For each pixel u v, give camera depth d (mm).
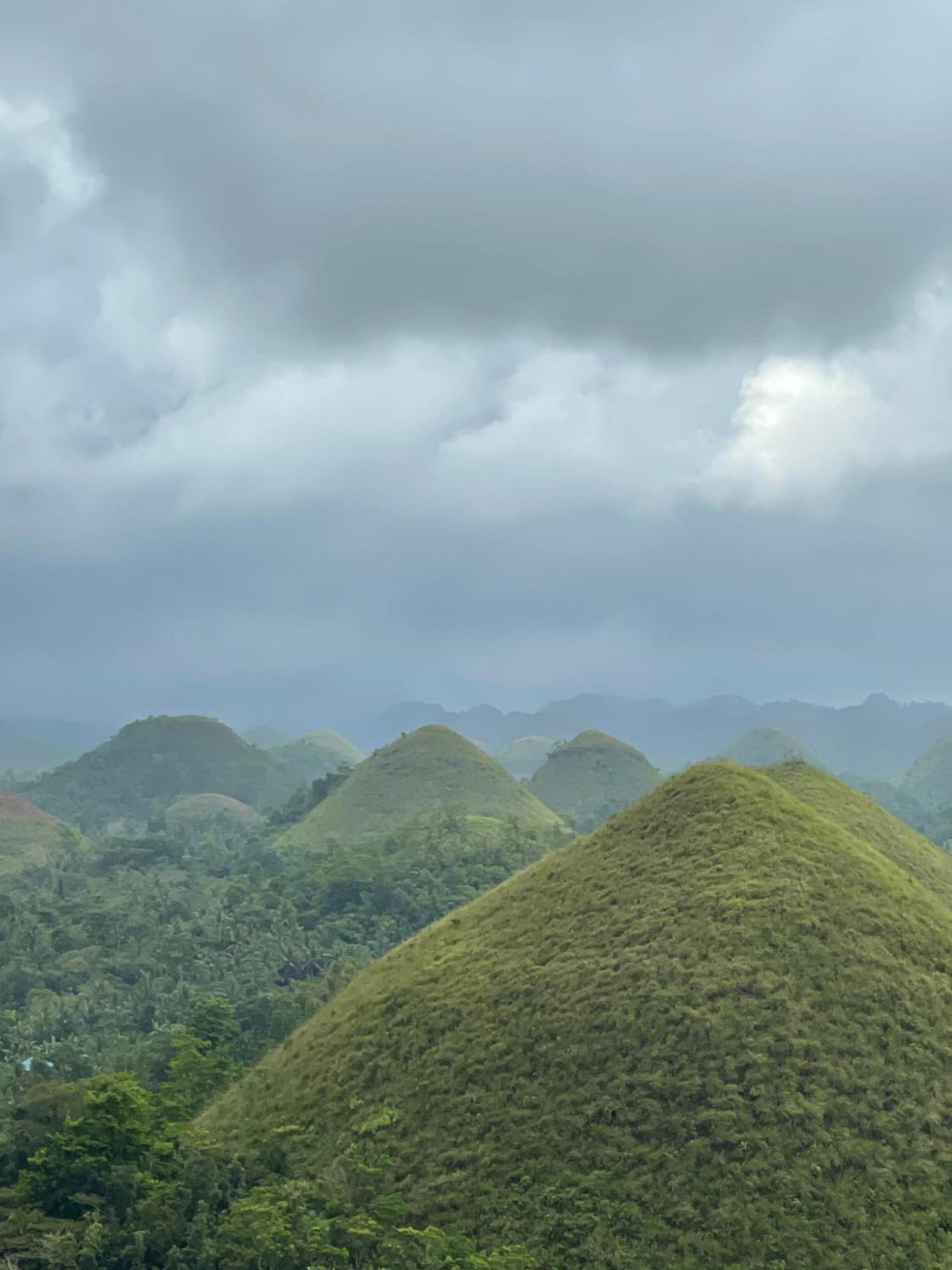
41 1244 48438
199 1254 47031
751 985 55406
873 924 59594
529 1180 49656
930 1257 44375
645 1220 46656
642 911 62625
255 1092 63125
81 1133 54188
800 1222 45656
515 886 72938
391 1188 51438
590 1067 53719
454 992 62344
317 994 94875
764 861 64000
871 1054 52062
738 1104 50031
